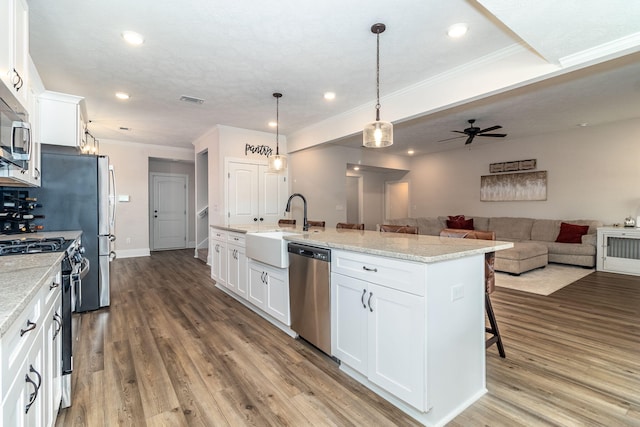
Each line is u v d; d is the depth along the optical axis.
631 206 5.30
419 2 2.14
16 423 0.89
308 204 6.59
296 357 2.34
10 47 1.64
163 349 2.47
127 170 6.70
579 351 2.39
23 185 2.69
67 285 1.72
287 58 2.93
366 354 1.88
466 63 3.02
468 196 7.66
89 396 1.85
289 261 2.62
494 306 3.45
